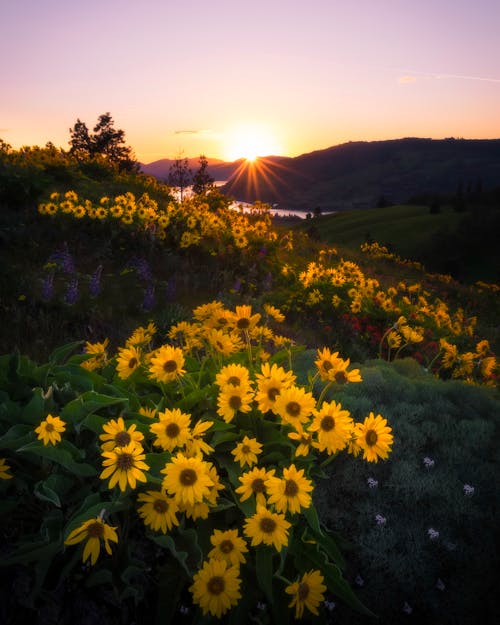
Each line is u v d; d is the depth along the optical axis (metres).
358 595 2.69
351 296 9.17
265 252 9.92
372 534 2.84
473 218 90.00
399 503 3.10
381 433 2.58
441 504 3.06
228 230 10.40
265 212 17.78
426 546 2.88
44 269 7.05
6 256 7.18
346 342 7.81
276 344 3.94
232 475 2.69
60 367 3.24
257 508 2.26
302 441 2.53
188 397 3.00
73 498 2.51
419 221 103.31
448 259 84.69
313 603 2.26
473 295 19.23
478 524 2.98
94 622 2.28
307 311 8.65
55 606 2.26
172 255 8.86
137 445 2.24
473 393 4.20
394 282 17.75
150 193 15.42
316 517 2.57
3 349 4.93
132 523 2.53
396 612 2.71
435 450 3.51
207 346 3.59
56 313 5.93
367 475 3.26
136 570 2.32
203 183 26.91
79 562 2.41
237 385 2.68
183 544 2.48
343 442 2.51
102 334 5.74
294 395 2.55
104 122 39.22
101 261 7.97
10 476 2.39
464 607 2.70
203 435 2.75
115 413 2.93
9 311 5.66
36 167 12.48
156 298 7.03
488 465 3.33
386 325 8.95
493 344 12.30
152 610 2.43
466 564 2.85
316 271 9.70
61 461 2.43
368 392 4.04
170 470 2.19
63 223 8.63
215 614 2.19
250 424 2.98
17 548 2.38
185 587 2.54
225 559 2.27
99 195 12.42
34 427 2.66
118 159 39.25
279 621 2.44
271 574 2.38
